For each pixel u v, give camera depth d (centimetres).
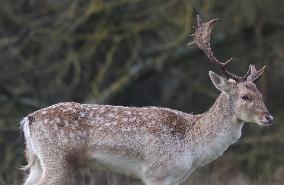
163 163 1961
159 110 1992
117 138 1947
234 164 3544
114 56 3866
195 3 3528
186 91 4097
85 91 3847
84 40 3688
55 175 1912
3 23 3928
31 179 1942
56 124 1917
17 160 3444
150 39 3900
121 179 2720
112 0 3622
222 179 3006
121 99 4022
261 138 3603
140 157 1967
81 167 1964
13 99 3678
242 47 3912
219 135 1989
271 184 2762
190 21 3462
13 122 3638
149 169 1967
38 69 3672
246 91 1972
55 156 1912
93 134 1938
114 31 3628
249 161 3512
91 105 1972
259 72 2025
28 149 1942
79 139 1927
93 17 3734
